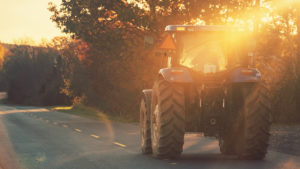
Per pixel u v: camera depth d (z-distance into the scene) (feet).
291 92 71.87
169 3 82.58
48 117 107.76
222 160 32.42
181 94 31.48
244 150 32.63
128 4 86.99
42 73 353.10
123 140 50.55
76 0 88.94
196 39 33.47
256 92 32.37
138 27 86.84
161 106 31.32
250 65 33.40
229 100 32.12
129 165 30.53
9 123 83.15
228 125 32.63
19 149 41.52
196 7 82.23
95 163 31.94
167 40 33.58
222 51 33.24
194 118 32.30
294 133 53.88
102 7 88.79
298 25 84.79
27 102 320.09
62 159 34.32
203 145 44.32
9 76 353.92
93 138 53.11
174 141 31.35
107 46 89.04
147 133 36.42
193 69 32.81
